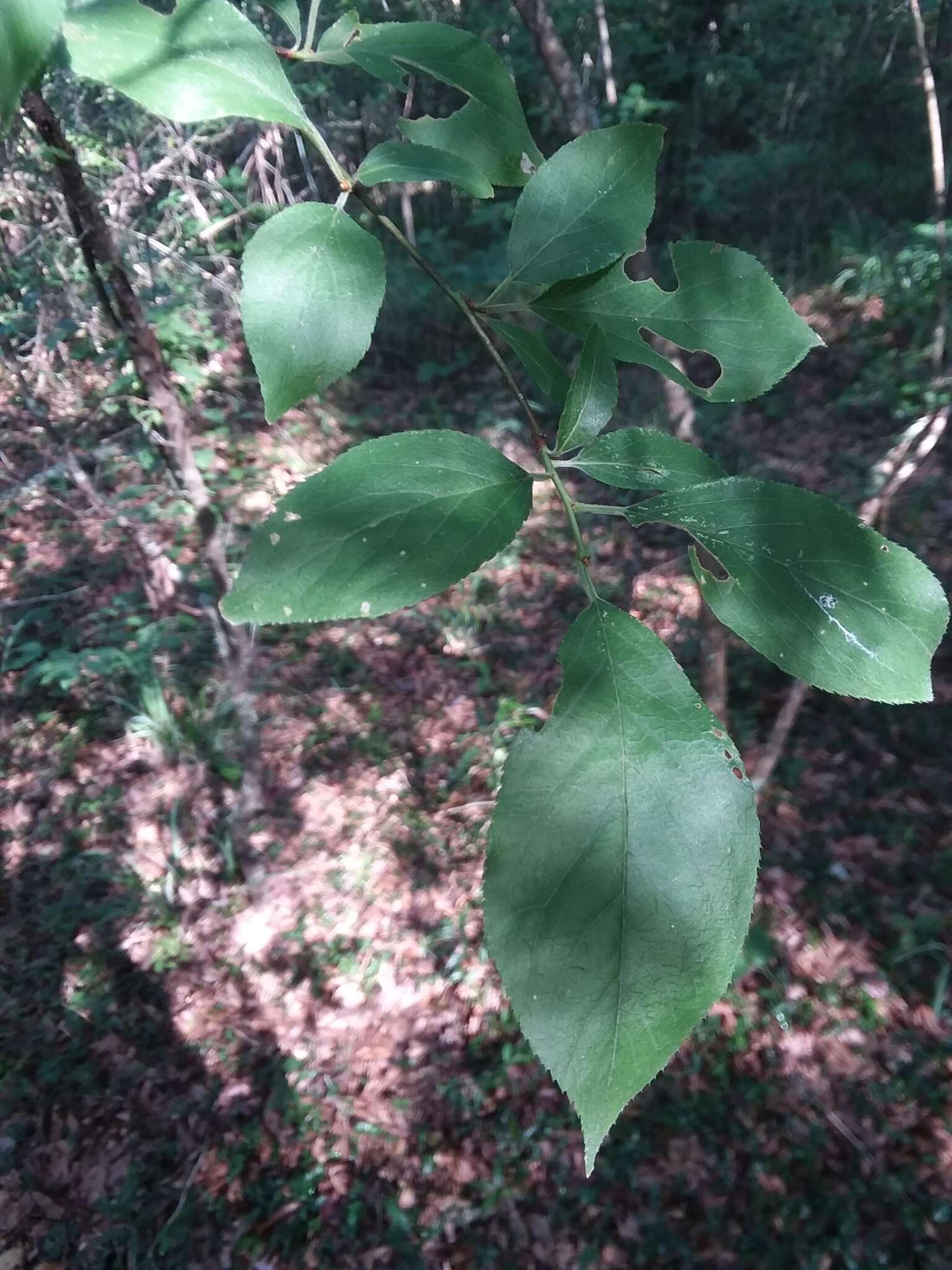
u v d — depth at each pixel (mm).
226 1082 4996
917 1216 4367
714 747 427
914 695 488
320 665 7168
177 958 5457
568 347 8203
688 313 726
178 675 6766
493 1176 4660
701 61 11242
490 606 7629
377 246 635
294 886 5742
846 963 5320
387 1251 4418
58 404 7273
